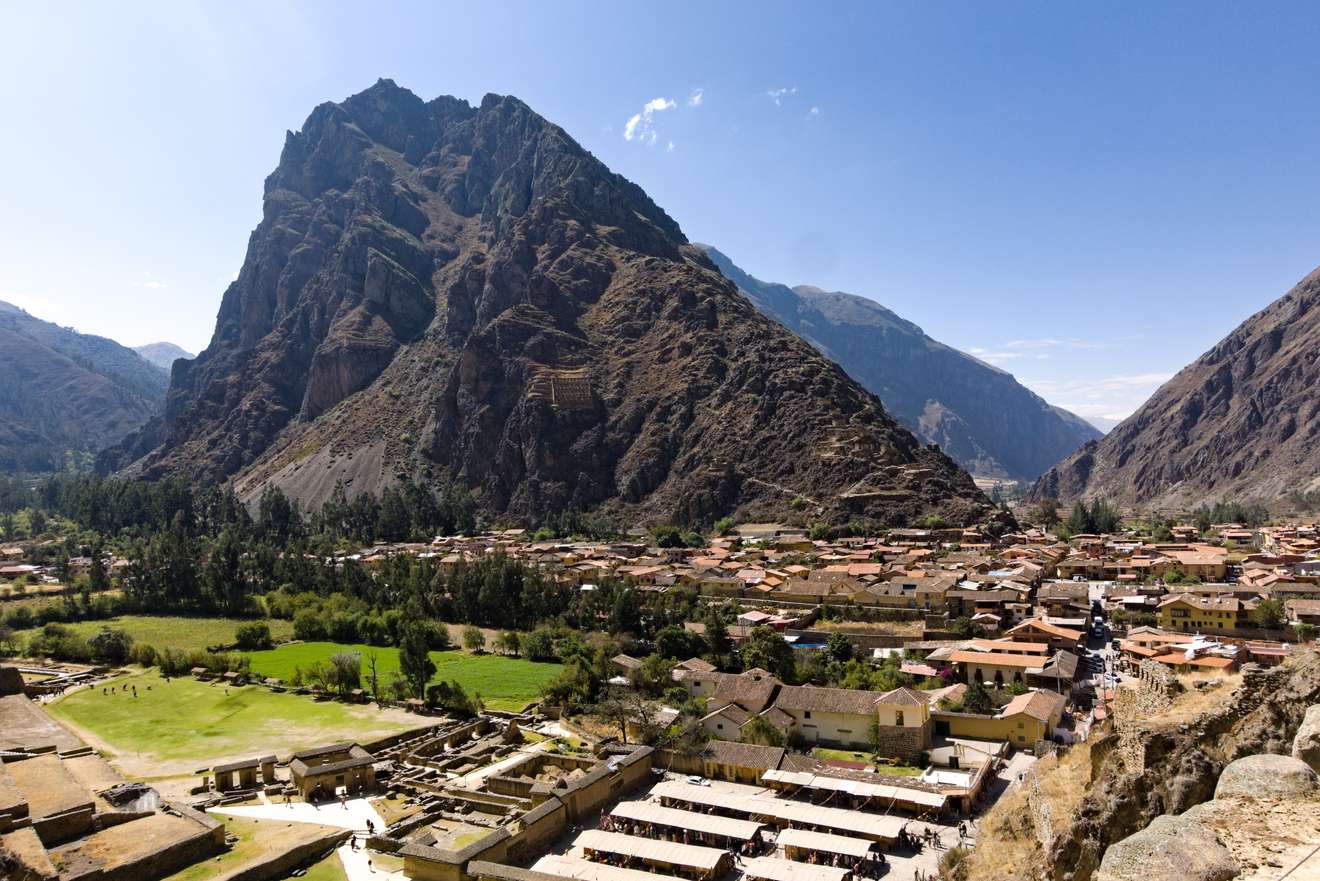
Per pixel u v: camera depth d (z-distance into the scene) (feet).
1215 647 405.18
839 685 411.54
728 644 466.29
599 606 570.05
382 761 323.57
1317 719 89.40
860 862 223.30
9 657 532.73
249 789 293.02
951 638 487.20
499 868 207.72
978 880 145.79
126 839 233.76
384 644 563.48
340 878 222.69
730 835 239.50
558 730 366.63
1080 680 405.18
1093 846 110.32
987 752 311.68
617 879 215.92
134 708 409.90
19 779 266.36
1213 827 76.33
